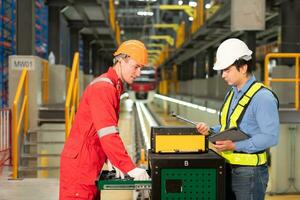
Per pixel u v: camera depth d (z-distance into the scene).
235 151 3.29
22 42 10.95
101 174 3.54
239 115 3.28
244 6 7.73
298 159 8.06
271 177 8.15
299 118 7.81
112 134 3.23
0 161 8.84
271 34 24.05
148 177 3.22
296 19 12.50
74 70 10.32
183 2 30.12
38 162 9.34
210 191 3.16
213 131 3.61
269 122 3.16
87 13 18.00
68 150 3.44
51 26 15.38
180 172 3.14
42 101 11.13
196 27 21.00
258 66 26.17
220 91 19.25
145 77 38.56
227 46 3.29
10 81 9.86
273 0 13.26
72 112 9.76
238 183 3.28
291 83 11.53
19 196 6.85
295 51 12.47
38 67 10.02
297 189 8.09
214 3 16.72
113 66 3.48
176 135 3.43
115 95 3.36
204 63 30.70
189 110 20.45
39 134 9.80
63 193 3.42
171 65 45.84
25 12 10.94
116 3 37.06
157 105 36.75
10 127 9.05
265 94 3.21
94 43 29.86
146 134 14.53
